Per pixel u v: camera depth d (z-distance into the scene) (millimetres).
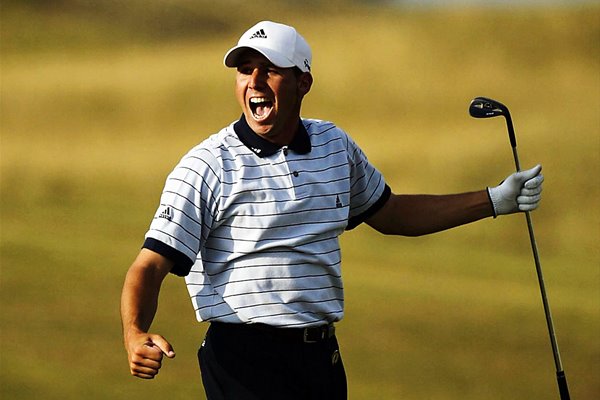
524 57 114625
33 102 116500
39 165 87625
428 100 104062
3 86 124062
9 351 40562
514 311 48500
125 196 79938
